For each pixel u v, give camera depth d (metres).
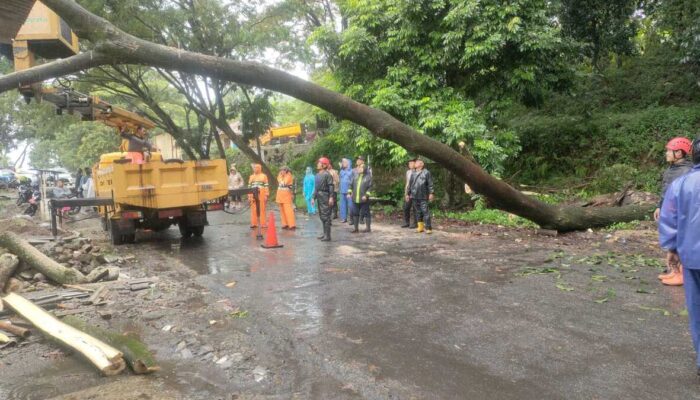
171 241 10.98
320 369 3.81
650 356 3.86
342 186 13.62
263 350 4.25
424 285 6.20
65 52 7.03
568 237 9.45
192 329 4.82
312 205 16.11
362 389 3.46
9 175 37.78
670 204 3.56
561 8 15.65
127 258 8.73
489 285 6.09
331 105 5.89
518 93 13.12
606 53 17.11
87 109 10.34
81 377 3.75
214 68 5.23
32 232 11.70
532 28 12.02
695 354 3.87
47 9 6.36
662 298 5.34
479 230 10.77
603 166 13.99
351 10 14.05
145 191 10.12
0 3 5.88
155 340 4.55
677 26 14.85
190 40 19.25
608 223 10.07
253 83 5.47
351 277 6.76
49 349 4.36
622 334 4.33
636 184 12.52
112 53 4.94
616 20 16.08
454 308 5.21
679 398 3.20
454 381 3.53
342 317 5.02
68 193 18.00
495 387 3.41
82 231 13.19
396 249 8.85
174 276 7.29
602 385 3.39
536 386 3.41
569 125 15.45
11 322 4.97
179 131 24.00
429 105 12.46
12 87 4.80
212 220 15.52
